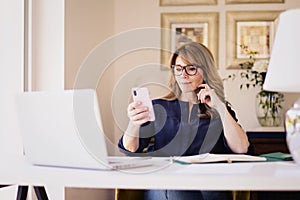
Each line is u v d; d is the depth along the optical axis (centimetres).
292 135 133
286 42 132
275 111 323
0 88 265
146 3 365
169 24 363
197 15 360
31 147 139
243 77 355
